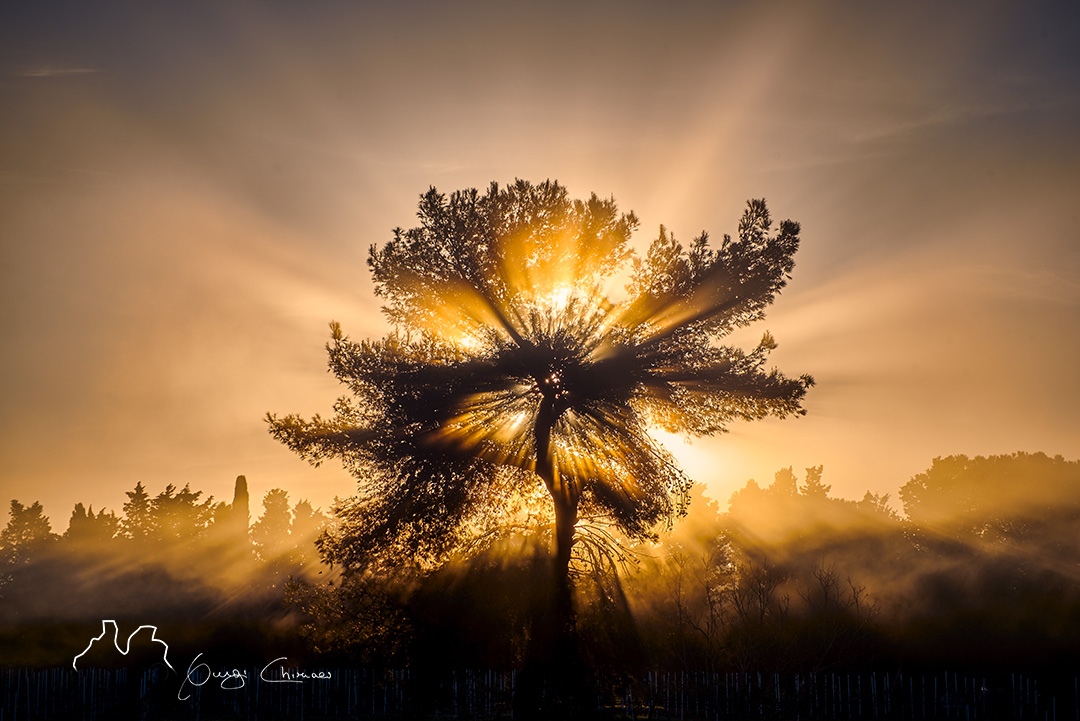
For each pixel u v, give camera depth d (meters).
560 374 20.73
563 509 20.92
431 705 20.61
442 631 20.36
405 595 21.03
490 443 21.42
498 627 20.28
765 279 21.61
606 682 20.11
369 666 21.95
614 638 20.38
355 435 21.59
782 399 21.59
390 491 21.36
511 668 20.70
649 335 21.88
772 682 19.55
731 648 20.42
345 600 21.67
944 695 19.61
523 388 21.34
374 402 21.89
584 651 20.11
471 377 21.00
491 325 21.88
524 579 20.73
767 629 20.59
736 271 21.67
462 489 21.12
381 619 20.97
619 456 21.17
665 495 21.19
